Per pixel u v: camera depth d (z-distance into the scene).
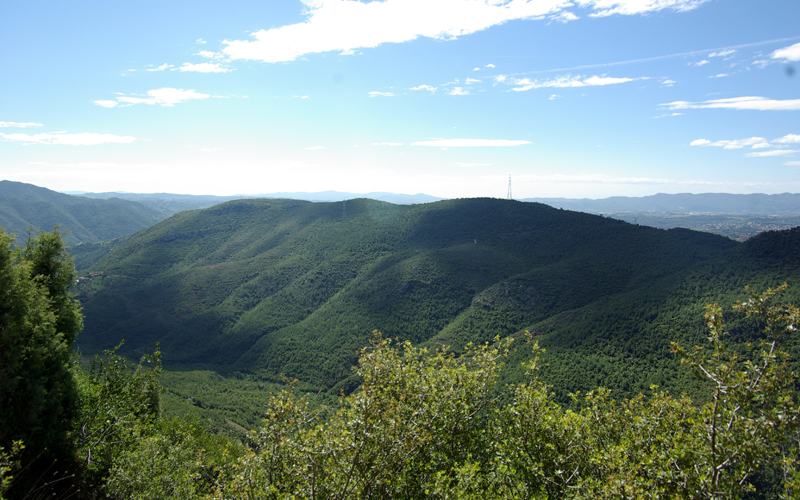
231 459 23.52
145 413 22.38
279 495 10.10
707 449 9.98
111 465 16.53
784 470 8.85
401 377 13.53
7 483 10.56
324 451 10.12
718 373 9.31
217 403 83.00
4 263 15.24
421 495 11.08
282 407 11.44
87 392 19.23
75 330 22.84
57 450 15.77
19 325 15.19
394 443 10.09
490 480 12.36
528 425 14.82
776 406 8.80
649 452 12.17
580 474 13.35
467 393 14.72
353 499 9.80
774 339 8.96
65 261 22.41
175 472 18.23
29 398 15.13
